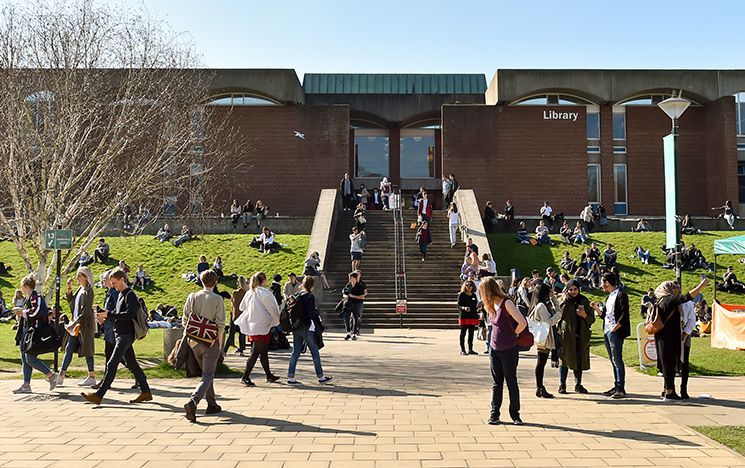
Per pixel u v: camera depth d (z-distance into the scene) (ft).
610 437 24.21
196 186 90.63
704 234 112.68
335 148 137.69
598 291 88.43
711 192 139.54
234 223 111.24
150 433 24.86
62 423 26.63
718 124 137.18
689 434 24.62
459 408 29.81
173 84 69.72
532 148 138.82
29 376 34.53
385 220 109.29
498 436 24.40
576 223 116.67
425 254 92.58
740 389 34.88
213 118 129.59
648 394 33.45
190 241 104.06
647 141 141.49
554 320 33.04
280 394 33.45
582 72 136.98
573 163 138.72
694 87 137.39
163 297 85.51
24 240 59.00
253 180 136.67
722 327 52.54
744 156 137.80
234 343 57.98
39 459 21.30
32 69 59.57
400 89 186.09
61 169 57.88
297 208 136.67
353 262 85.40
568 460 21.15
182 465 20.61
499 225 116.78
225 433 24.84
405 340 62.85
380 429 25.54
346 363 46.21
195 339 27.40
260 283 37.04
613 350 32.71
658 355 32.50
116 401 31.53
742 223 117.39
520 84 137.08
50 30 60.49
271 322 36.52
